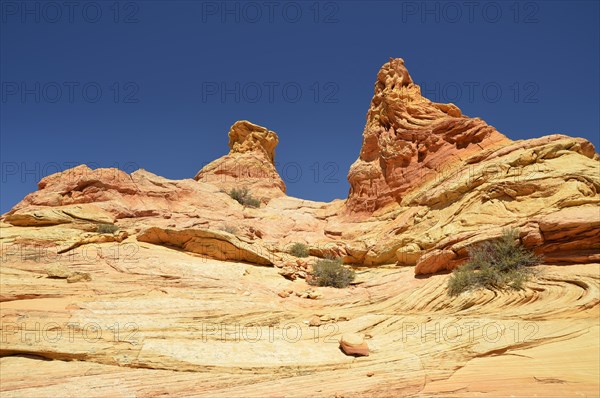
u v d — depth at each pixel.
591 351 8.18
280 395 7.47
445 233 16.02
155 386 7.54
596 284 10.03
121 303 11.27
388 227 20.23
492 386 7.58
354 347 9.23
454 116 23.48
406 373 8.27
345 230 23.70
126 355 8.38
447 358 8.76
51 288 12.03
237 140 40.88
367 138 25.78
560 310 9.69
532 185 14.88
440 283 12.73
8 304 10.73
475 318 10.36
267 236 24.14
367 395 7.53
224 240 17.00
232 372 8.23
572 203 13.62
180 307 11.45
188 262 15.55
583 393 7.07
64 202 22.59
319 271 16.14
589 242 11.49
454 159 20.73
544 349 8.52
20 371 7.57
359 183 25.33
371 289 14.40
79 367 7.90
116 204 22.84
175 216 23.52
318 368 8.61
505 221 14.58
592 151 17.12
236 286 13.95
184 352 8.74
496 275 11.66
